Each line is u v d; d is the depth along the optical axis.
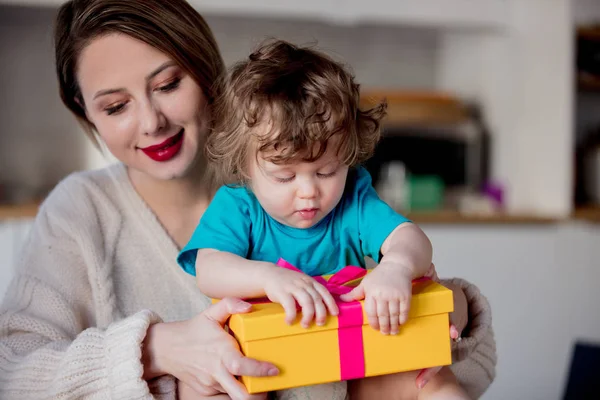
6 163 3.01
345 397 0.86
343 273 0.85
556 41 2.78
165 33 0.99
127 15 0.98
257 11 2.61
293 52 0.95
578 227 2.78
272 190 0.86
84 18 0.99
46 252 1.10
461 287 1.04
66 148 3.05
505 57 2.94
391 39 3.31
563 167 2.78
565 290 2.80
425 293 0.79
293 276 0.77
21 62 2.98
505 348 2.79
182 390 0.87
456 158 3.12
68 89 1.10
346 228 0.94
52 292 1.06
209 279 0.85
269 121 0.85
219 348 0.78
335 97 0.86
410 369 0.79
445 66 3.37
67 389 0.88
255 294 0.80
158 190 1.14
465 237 2.72
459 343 0.98
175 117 1.03
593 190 2.96
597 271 2.81
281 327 0.74
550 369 2.82
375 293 0.76
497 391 2.80
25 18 2.92
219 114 0.97
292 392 0.84
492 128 3.10
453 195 3.11
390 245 0.87
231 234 0.91
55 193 1.19
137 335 0.86
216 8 2.57
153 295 1.13
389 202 2.92
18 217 2.49
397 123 2.96
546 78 2.82
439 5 2.77
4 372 0.96
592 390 1.99
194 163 1.08
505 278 2.76
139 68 0.99
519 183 2.93
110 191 1.16
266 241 0.92
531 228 2.76
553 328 2.81
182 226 1.17
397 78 3.35
